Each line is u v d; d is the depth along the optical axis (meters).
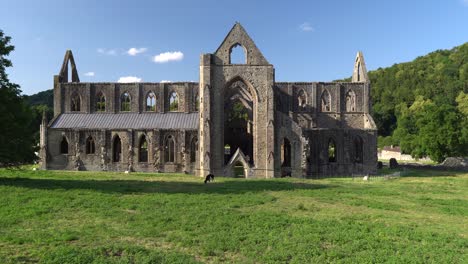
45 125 73.81
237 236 20.09
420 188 44.31
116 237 19.91
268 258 16.66
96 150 73.38
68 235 19.67
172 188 40.25
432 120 88.19
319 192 38.56
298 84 79.56
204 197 33.34
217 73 62.69
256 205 30.22
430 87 186.38
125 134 72.75
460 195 38.97
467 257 17.05
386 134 183.12
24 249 17.52
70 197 31.06
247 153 75.62
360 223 23.89
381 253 17.52
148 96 78.62
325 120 79.38
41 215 24.58
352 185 47.16
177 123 73.94
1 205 27.05
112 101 78.19
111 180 48.94
